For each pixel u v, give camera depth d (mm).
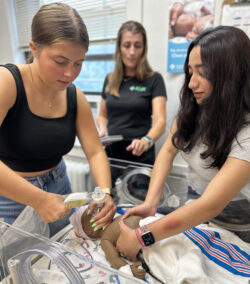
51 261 506
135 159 1442
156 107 1340
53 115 784
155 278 566
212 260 594
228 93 570
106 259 632
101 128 1530
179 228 588
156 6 1549
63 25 559
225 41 549
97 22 1859
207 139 671
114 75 1425
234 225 730
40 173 856
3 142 747
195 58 595
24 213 765
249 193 697
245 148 570
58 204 624
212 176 740
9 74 678
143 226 615
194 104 746
